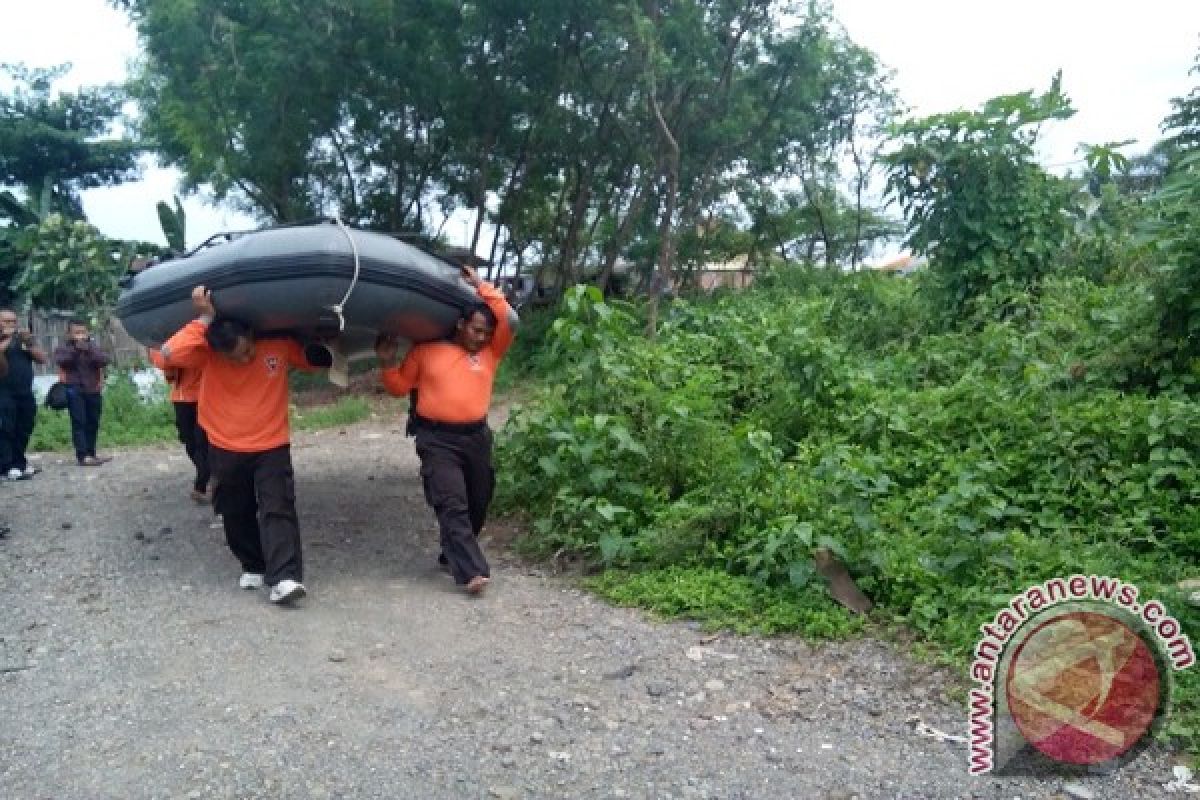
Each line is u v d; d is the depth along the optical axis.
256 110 15.87
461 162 18.95
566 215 21.70
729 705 3.98
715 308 11.04
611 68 16.48
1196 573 4.63
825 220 26.52
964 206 9.97
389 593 5.41
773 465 5.66
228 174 17.05
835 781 3.39
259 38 15.04
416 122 18.17
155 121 19.30
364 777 3.44
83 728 3.82
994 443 6.14
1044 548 4.76
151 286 5.63
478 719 3.88
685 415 6.23
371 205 19.16
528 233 21.77
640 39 14.40
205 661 4.46
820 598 4.82
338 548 6.29
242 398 5.28
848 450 5.99
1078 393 6.52
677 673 4.28
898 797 3.29
